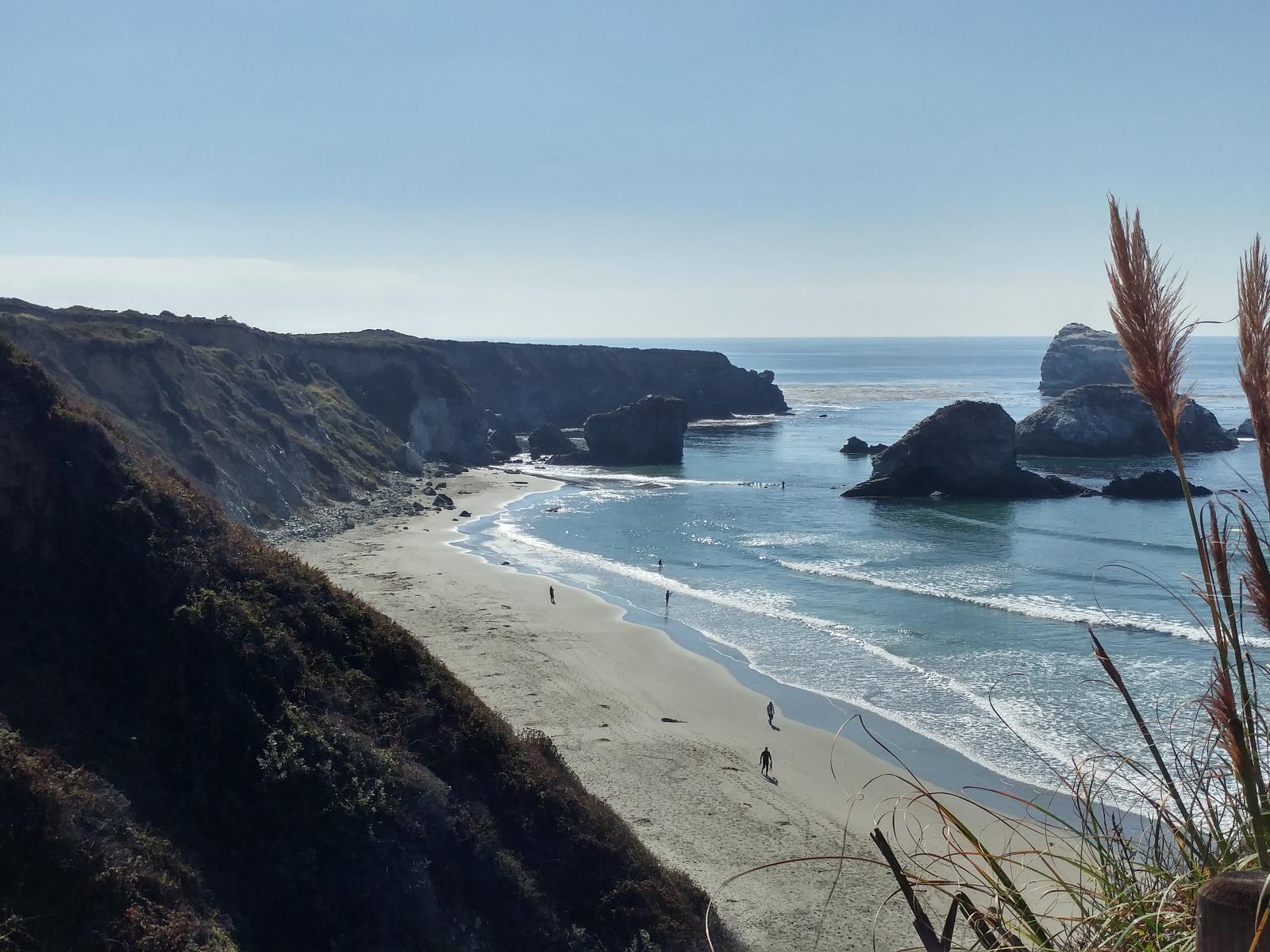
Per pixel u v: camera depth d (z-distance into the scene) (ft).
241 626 56.59
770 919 58.23
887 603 134.62
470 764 57.52
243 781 49.88
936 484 234.17
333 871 47.09
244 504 181.68
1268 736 10.71
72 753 47.39
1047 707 89.61
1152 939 10.65
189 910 41.60
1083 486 232.94
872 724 90.02
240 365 240.53
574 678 103.86
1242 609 10.64
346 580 147.64
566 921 51.26
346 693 57.72
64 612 55.93
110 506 60.34
